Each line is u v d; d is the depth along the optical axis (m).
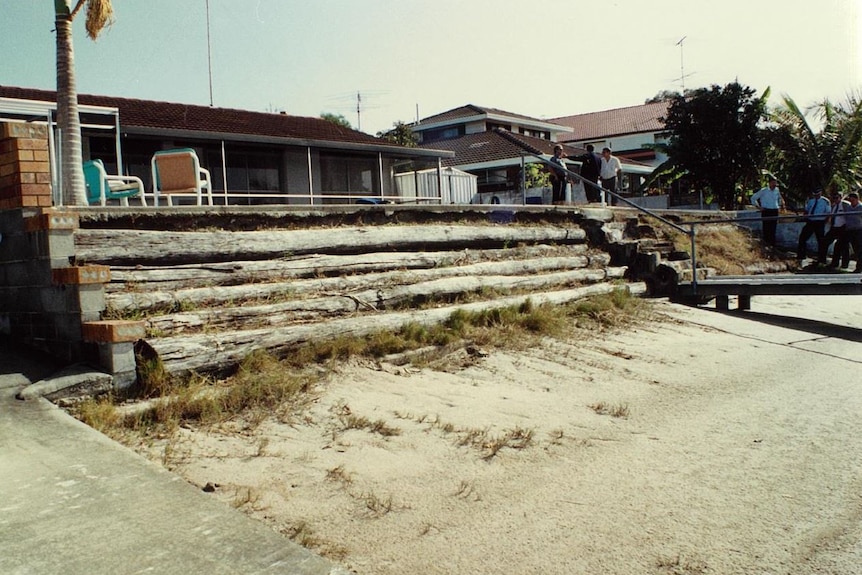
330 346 6.29
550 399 6.07
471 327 7.77
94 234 5.76
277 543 2.90
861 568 3.28
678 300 11.85
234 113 20.61
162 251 6.19
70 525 2.99
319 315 6.70
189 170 8.97
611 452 4.84
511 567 3.25
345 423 5.03
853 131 24.20
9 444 3.91
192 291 6.02
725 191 24.44
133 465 3.71
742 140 23.72
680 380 6.95
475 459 4.59
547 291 9.89
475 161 29.17
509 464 4.55
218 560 2.74
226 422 4.85
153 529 2.98
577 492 4.14
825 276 11.22
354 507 3.79
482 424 5.27
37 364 5.25
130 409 4.71
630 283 11.57
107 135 14.48
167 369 5.14
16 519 3.03
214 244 6.60
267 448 4.48
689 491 4.18
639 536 3.59
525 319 8.39
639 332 9.12
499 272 9.60
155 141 16.06
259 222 7.48
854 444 5.05
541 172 27.88
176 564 2.69
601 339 8.52
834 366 7.71
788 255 17.80
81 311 5.19
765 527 3.71
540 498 4.03
